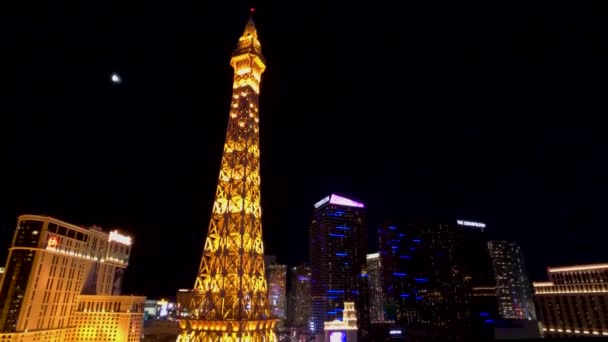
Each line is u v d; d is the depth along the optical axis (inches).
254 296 4608.8
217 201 5032.0
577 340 1739.7
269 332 4670.3
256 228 5039.4
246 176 5118.1
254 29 6186.0
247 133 5388.8
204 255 4719.5
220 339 4183.1
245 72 5812.0
